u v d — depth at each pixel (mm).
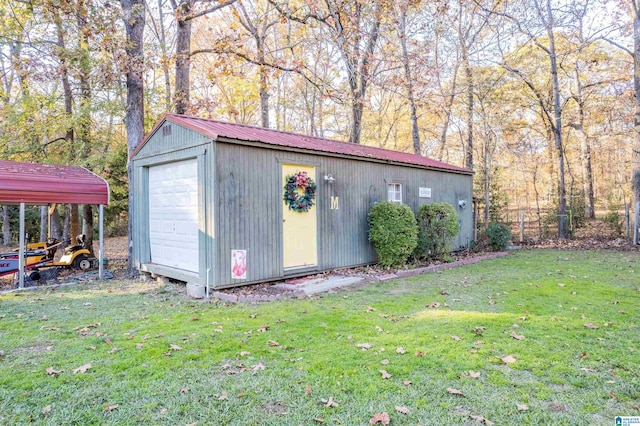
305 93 18953
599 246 11977
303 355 3580
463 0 11828
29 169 7676
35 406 2740
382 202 8555
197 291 6055
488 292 6109
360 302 5609
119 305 5684
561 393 2844
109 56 8906
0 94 11891
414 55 10031
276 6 8945
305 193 7414
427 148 22094
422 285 6789
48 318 4980
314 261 7668
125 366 3389
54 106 10805
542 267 8500
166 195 7559
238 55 9914
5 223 16078
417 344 3795
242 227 6449
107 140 11758
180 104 10469
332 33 8266
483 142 16656
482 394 2834
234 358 3551
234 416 2594
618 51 16406
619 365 3279
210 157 6148
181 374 3223
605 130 15750
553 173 19438
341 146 9219
